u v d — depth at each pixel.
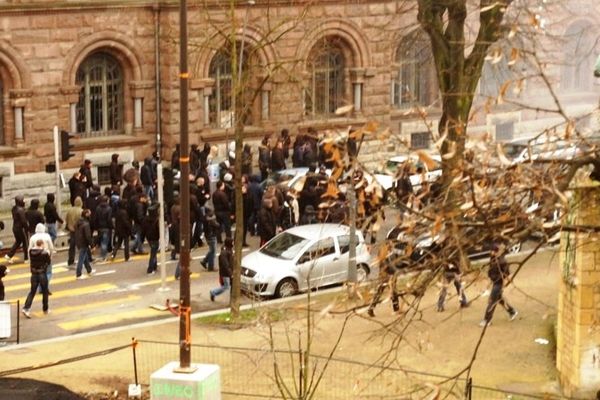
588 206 30.62
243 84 51.38
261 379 41.06
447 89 54.03
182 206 40.03
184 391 37.06
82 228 55.47
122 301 52.44
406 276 22.67
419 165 23.83
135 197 59.62
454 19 54.53
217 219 60.69
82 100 72.62
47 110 70.75
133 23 72.75
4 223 66.38
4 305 46.09
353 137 20.53
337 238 53.56
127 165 73.81
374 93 80.62
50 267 51.81
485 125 80.06
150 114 74.44
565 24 82.19
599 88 85.62
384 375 40.34
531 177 19.72
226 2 71.44
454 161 20.39
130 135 74.12
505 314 46.91
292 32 75.88
